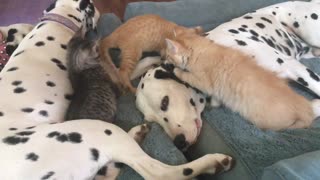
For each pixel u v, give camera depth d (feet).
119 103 1.84
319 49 2.20
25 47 1.80
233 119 1.71
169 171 1.32
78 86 1.72
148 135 1.59
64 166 1.27
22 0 4.06
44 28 1.92
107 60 1.95
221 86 1.73
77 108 1.59
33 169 1.24
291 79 1.83
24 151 1.27
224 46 1.82
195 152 1.69
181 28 2.06
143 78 1.79
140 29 2.05
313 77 1.81
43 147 1.29
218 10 2.37
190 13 2.34
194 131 1.63
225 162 1.43
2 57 2.10
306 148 1.45
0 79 1.59
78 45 1.79
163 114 1.66
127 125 1.70
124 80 1.95
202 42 1.82
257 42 1.94
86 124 1.38
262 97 1.60
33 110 1.51
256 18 2.14
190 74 1.77
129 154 1.34
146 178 1.31
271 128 1.60
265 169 1.12
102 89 1.74
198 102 1.78
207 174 1.55
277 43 2.06
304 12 2.15
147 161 1.33
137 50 2.05
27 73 1.64
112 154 1.34
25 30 2.18
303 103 1.61
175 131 1.61
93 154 1.31
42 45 1.81
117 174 1.42
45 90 1.60
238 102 1.69
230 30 2.00
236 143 1.56
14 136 1.32
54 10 2.05
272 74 1.69
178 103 1.66
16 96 1.53
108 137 1.35
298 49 2.17
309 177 1.02
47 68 1.71
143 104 1.74
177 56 1.79
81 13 2.12
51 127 1.35
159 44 2.12
